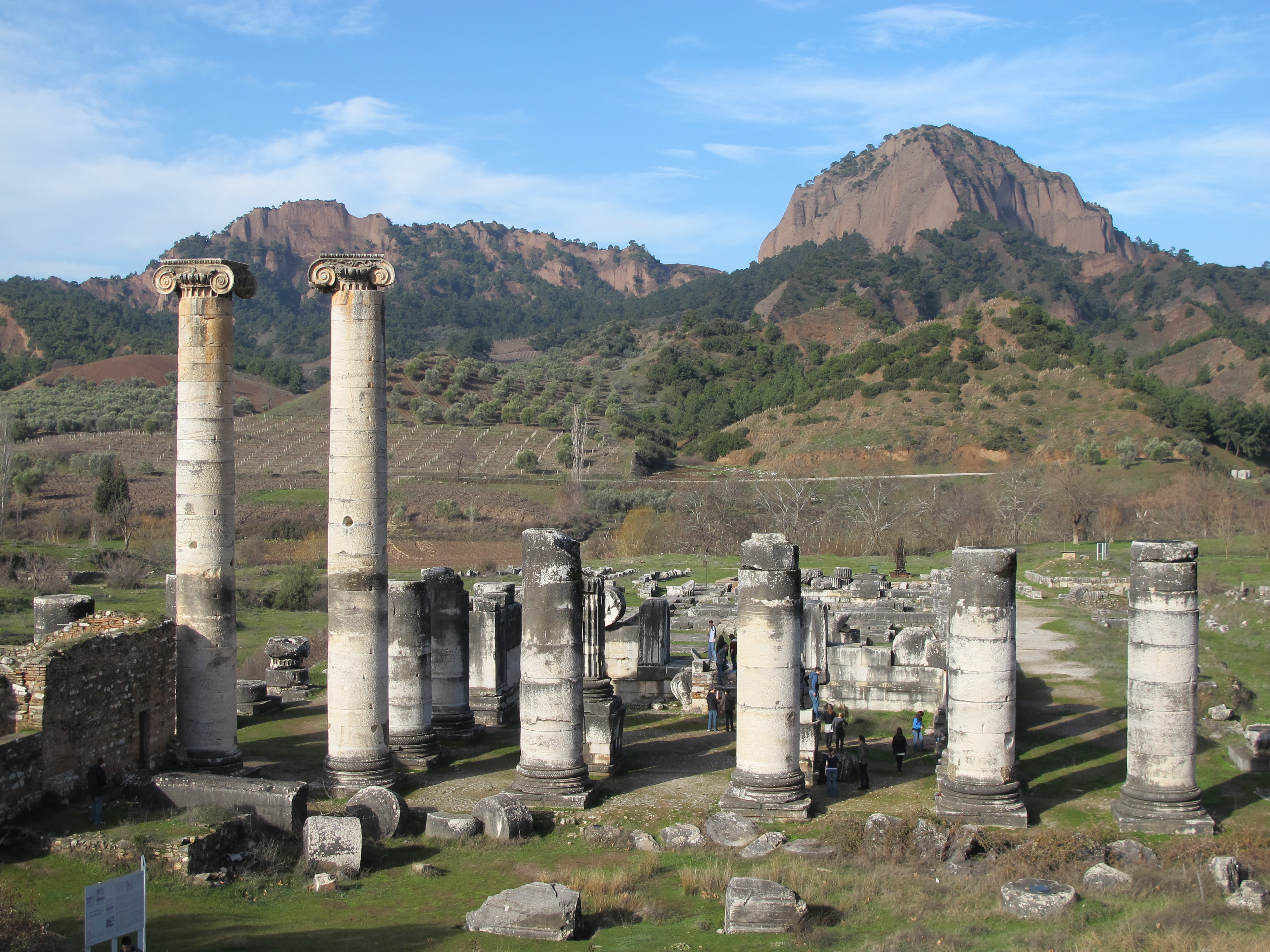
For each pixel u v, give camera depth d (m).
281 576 64.44
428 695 26.66
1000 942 15.25
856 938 15.85
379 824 20.91
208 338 23.92
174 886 17.45
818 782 25.20
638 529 85.31
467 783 24.69
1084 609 51.50
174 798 20.20
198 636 23.84
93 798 19.02
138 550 70.38
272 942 15.59
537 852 20.47
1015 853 19.42
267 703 32.94
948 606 22.61
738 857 20.25
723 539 84.81
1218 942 14.94
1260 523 78.88
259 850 18.98
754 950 15.30
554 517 93.56
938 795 22.84
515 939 15.81
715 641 35.50
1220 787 24.36
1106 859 19.48
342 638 23.47
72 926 15.61
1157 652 21.81
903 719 31.73
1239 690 33.69
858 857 19.94
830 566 70.19
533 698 23.48
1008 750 21.94
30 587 58.75
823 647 32.97
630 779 25.36
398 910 17.19
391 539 84.00
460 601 28.95
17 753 19.12
